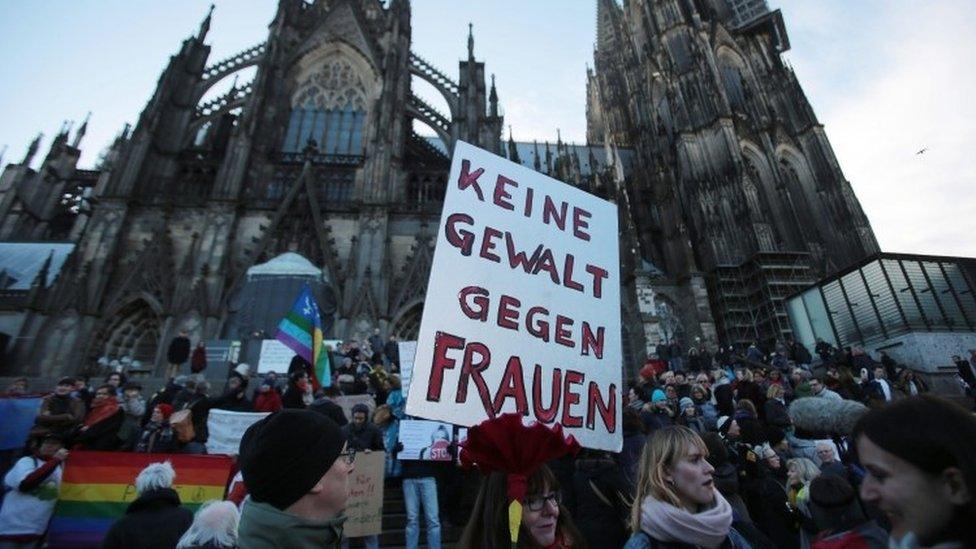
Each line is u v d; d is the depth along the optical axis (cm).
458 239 623
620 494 643
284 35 5275
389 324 3853
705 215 5341
